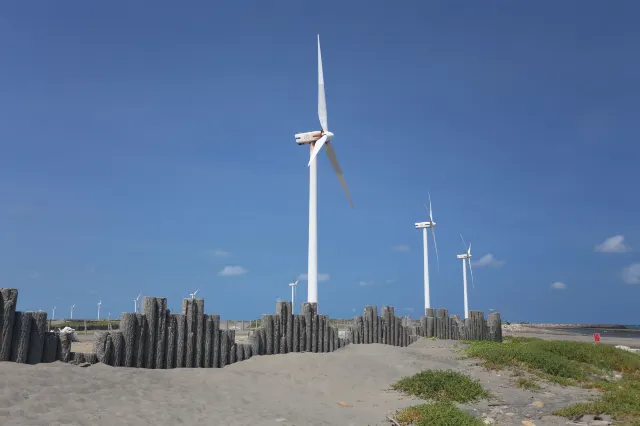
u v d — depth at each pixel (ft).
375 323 112.57
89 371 53.11
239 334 111.65
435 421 48.57
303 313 89.76
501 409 57.88
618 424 51.03
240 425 43.93
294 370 69.31
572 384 72.28
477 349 94.22
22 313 50.78
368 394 63.21
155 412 44.14
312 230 107.96
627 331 585.63
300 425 46.16
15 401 40.96
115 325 173.99
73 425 38.04
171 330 65.16
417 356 89.45
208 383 57.52
